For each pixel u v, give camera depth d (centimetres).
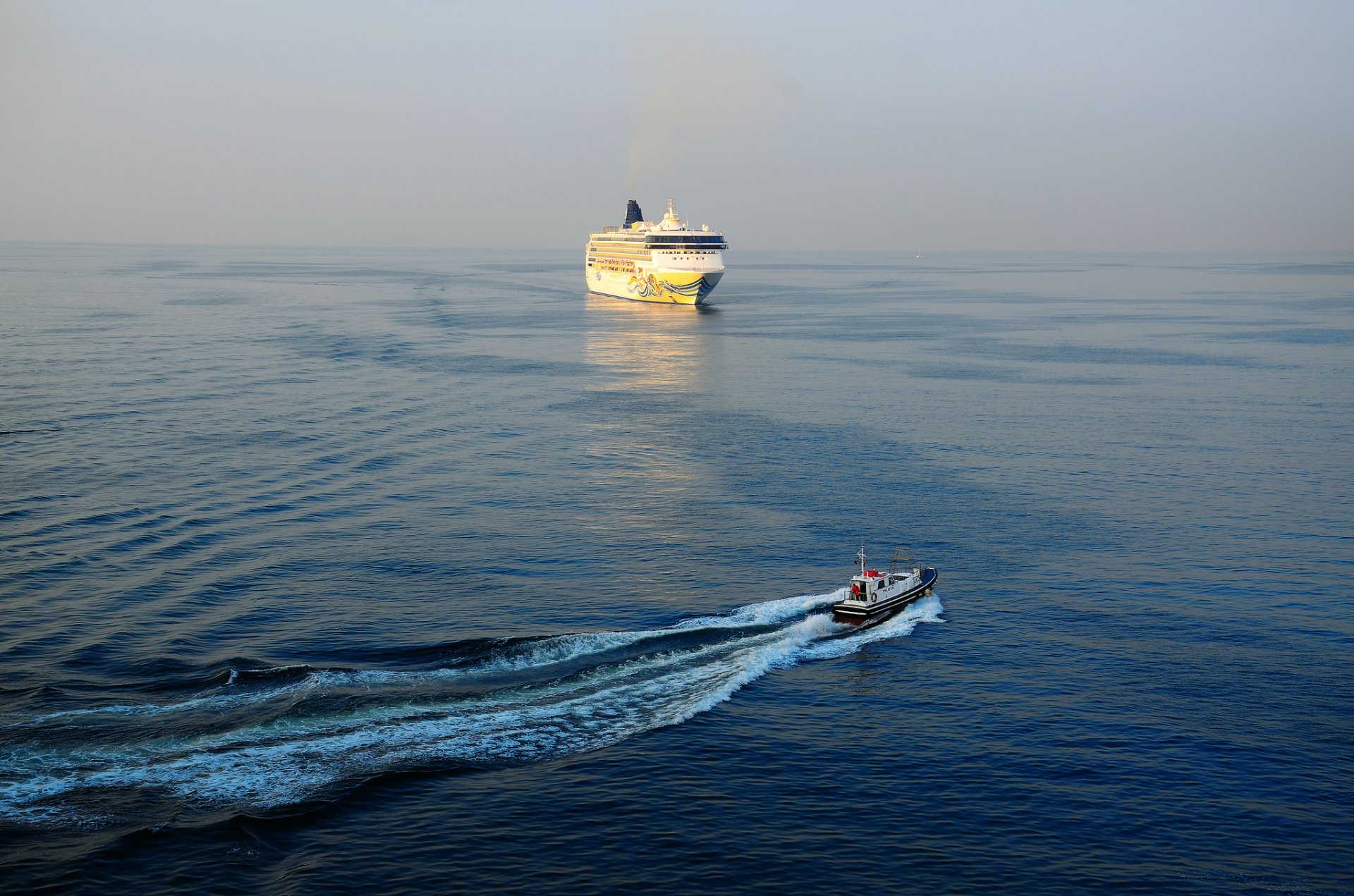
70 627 6931
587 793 5212
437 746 5550
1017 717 6034
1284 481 11169
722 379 18388
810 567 8438
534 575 8181
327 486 10606
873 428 13925
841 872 4681
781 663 6725
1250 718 6025
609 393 16600
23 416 13638
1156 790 5294
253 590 7700
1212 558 8706
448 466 11588
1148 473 11481
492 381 17588
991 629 7275
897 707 6153
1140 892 4569
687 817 5047
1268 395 16775
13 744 5372
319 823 4888
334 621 7162
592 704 6075
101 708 5766
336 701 5903
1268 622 7369
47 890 4353
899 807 5153
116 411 14088
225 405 14725
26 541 8638
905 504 10206
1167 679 6506
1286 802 5194
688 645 6894
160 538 8825
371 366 19100
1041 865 4734
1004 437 13350
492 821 4969
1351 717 6031
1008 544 9025
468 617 7294
